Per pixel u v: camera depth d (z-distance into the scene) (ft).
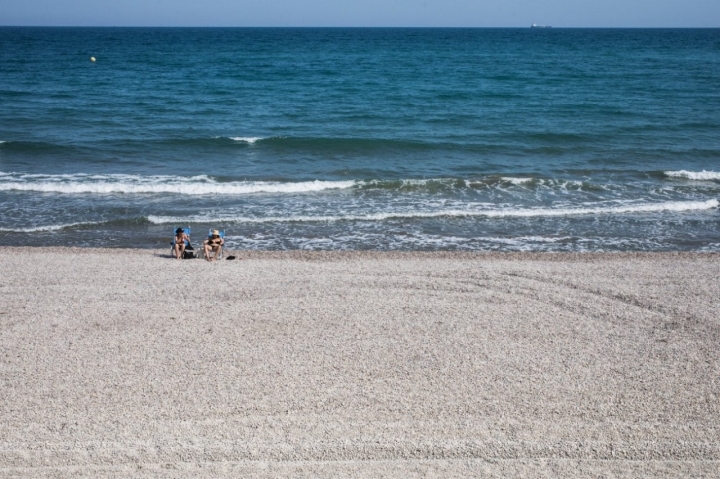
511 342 35.86
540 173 79.30
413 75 186.80
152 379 31.58
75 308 39.60
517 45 396.78
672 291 43.60
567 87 159.74
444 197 70.33
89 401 29.66
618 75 190.60
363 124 107.96
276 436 27.35
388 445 26.84
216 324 37.65
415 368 32.91
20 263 48.24
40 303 40.27
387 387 31.12
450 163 83.97
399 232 60.29
